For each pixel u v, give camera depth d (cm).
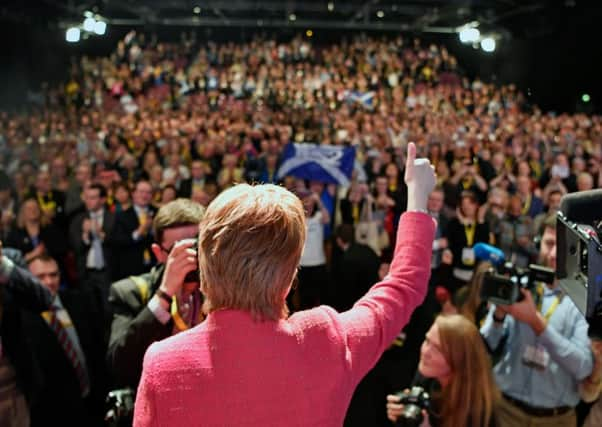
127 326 181
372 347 101
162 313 170
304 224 98
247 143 1125
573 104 1366
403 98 1919
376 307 106
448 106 1789
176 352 91
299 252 97
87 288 569
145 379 91
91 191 609
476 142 1133
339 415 95
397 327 105
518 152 1067
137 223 594
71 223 617
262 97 1908
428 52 2138
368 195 705
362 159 1049
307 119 1493
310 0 2027
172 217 205
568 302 255
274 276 93
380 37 2309
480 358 210
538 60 1490
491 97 1727
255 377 90
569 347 228
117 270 591
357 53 2209
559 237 125
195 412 88
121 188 607
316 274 587
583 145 1145
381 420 389
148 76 2059
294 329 95
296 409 90
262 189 99
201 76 2027
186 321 176
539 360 249
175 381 89
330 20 2219
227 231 93
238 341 91
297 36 2270
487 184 858
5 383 252
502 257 202
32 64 1892
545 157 1017
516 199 626
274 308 95
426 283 112
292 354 92
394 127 1387
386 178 710
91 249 601
